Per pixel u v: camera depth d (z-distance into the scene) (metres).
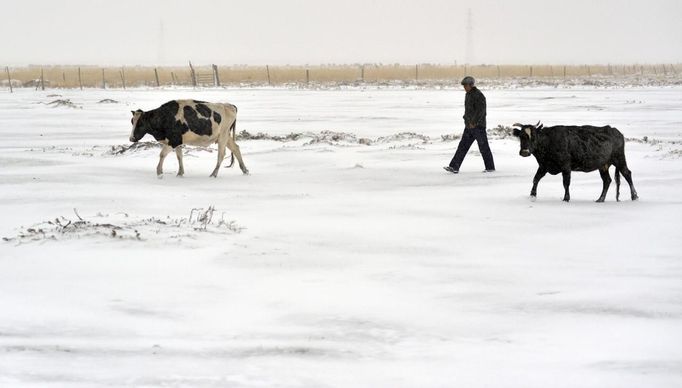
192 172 20.89
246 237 12.84
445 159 22.56
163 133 19.58
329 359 7.59
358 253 11.81
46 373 7.21
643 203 15.79
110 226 13.14
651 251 11.80
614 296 9.52
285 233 13.14
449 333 8.32
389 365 7.41
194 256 11.60
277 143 27.38
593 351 7.71
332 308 9.20
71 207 15.52
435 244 12.35
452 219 14.28
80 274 10.65
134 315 8.98
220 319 8.84
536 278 10.40
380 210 15.19
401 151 24.28
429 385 6.91
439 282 10.25
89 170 20.66
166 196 16.86
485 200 16.19
